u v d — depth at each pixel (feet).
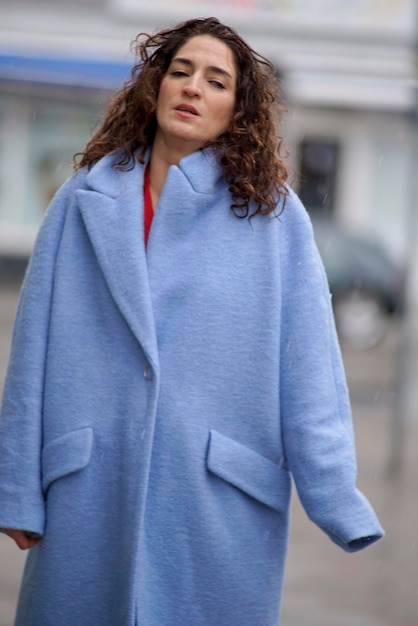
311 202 83.56
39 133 79.10
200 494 10.93
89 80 74.38
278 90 11.91
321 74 53.47
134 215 11.23
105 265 11.10
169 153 11.57
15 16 77.66
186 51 11.48
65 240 11.44
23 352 11.27
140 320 10.89
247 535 11.16
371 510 10.93
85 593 11.06
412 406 41.63
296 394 11.08
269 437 11.13
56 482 11.09
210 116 11.35
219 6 79.87
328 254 64.49
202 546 10.97
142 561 10.86
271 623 11.38
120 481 10.96
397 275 64.13
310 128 82.79
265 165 11.39
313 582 21.02
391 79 51.98
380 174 83.46
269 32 79.97
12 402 11.19
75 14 78.18
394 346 62.69
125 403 10.98
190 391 10.96
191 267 11.13
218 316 11.05
